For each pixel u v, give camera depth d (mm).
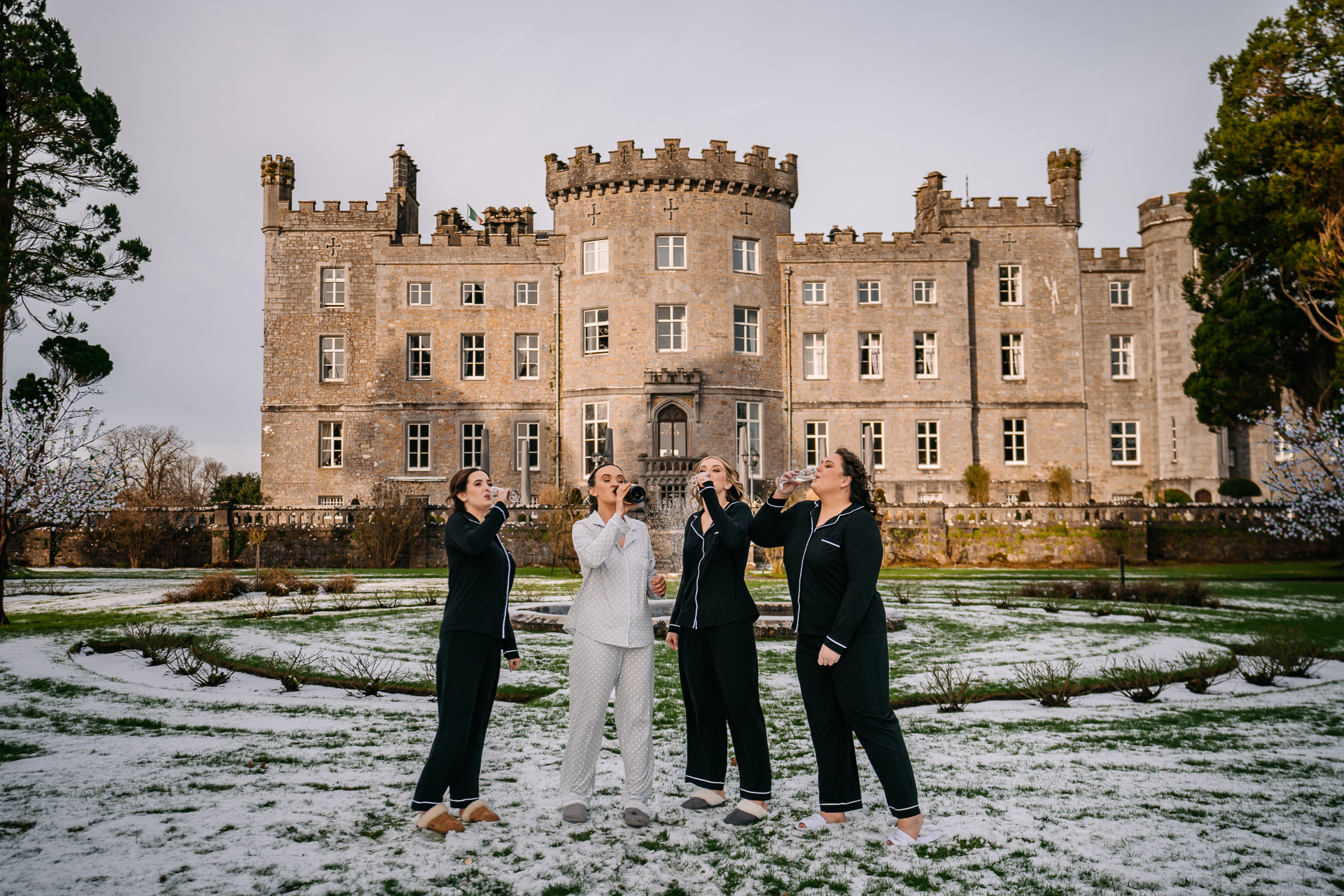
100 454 17734
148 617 15562
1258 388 30438
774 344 39469
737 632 5176
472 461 39438
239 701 8430
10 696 8664
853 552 4898
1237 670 10188
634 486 5309
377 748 6637
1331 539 32625
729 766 6379
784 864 4383
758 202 39375
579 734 5164
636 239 38344
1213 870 4281
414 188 43031
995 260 41062
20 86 25500
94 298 26828
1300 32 27906
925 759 6359
